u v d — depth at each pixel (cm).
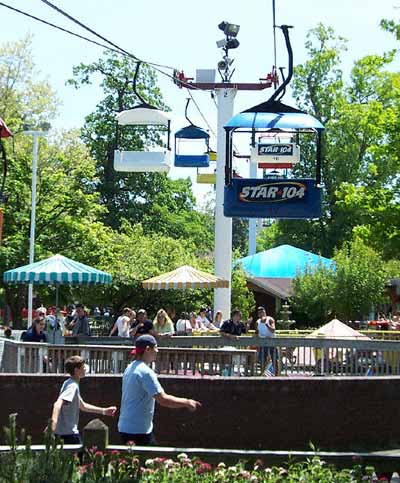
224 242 3145
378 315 4691
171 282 2673
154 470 799
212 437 1348
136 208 6769
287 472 846
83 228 3850
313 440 1356
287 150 2858
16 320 3859
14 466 728
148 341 991
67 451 830
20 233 3759
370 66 3141
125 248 4347
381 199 3044
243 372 1720
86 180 4491
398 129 2991
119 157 2427
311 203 1688
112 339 2222
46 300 3988
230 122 1681
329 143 6178
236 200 1694
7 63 5456
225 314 3164
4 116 5341
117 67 6562
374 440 1368
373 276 4312
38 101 5444
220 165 3127
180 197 7450
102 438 858
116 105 6625
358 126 5988
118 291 4203
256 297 4988
